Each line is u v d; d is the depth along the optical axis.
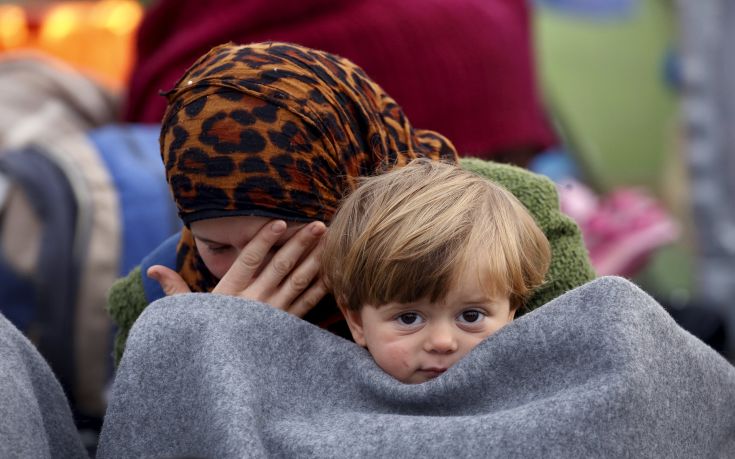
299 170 4.75
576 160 17.05
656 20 17.47
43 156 7.89
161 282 5.30
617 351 4.50
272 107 4.73
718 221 16.06
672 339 4.70
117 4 11.74
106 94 10.38
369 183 4.88
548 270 5.36
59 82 10.06
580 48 17.28
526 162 10.03
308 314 5.33
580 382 4.56
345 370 4.93
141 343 4.85
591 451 4.39
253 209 4.75
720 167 16.11
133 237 7.68
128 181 7.84
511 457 4.41
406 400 4.75
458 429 4.50
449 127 9.13
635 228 12.19
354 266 4.73
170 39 9.44
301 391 4.87
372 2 9.05
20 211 7.61
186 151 4.75
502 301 4.81
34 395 4.88
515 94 9.58
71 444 5.18
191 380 4.75
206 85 4.79
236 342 4.80
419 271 4.60
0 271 7.48
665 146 17.17
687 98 16.22
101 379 7.57
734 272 15.91
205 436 4.60
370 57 8.86
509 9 10.10
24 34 11.11
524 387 4.69
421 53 9.01
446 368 4.80
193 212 4.81
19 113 9.59
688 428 4.68
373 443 4.54
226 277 4.97
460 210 4.71
